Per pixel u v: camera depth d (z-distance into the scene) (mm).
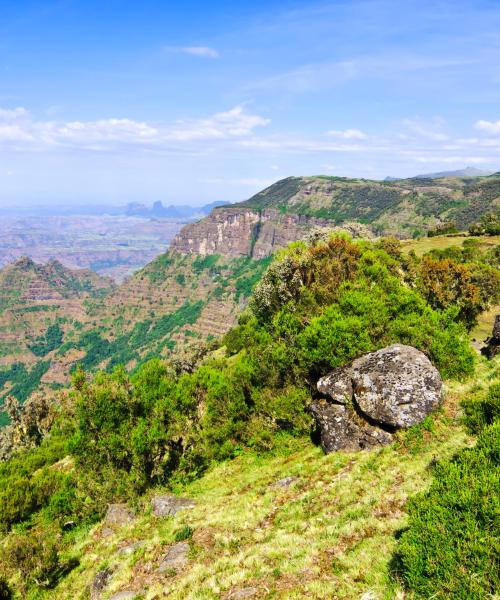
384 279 28766
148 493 22406
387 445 17922
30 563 17297
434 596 7512
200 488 22500
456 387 20484
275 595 10484
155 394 24438
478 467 9227
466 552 7547
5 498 25484
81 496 23234
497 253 86125
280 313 28953
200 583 12508
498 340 28016
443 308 46781
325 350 22766
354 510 13758
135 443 22375
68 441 23141
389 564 9961
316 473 18344
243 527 15789
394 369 19172
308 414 24016
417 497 9586
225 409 26172
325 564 11258
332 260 31766
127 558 16234
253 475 21844
